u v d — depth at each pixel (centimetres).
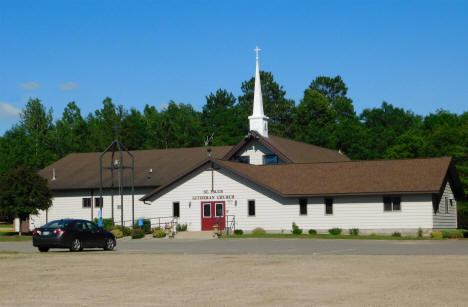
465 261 2234
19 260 2475
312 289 1559
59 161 6719
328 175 4831
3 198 5347
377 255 2575
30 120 10612
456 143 7144
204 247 3378
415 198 4409
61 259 2522
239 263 2259
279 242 3753
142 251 3125
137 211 5762
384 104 10856
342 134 9438
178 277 1836
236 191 4919
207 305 1341
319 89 12625
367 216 4544
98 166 6356
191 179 5056
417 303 1334
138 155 6462
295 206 4759
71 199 6028
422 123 11081
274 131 11025
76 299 1434
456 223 5038
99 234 3241
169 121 10469
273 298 1426
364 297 1423
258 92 5762
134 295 1488
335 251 2919
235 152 5562
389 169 4691
